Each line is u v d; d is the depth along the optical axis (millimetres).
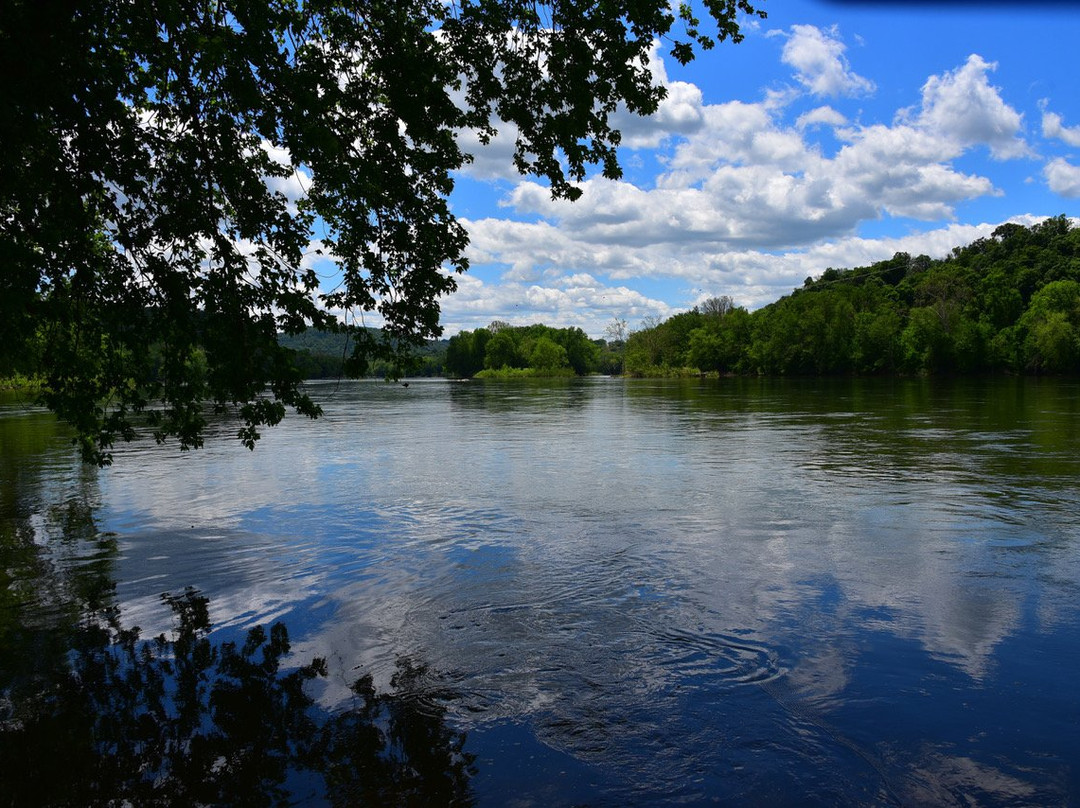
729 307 131750
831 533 8516
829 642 5328
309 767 3826
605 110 7863
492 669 4992
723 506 10156
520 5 7480
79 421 7773
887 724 4156
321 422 26922
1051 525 8773
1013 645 5223
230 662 5195
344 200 7551
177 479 13312
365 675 4938
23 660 5258
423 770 3770
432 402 43594
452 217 7844
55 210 6469
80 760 3928
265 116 6484
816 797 3484
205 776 3758
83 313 7496
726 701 4465
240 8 5988
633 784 3615
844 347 94250
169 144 6707
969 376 84688
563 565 7398
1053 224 124250
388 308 7789
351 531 9086
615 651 5246
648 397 46500
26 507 10867
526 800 3498
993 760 3775
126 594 6750
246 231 7129
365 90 7348
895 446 16812
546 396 51281
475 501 10844
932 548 7801
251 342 7000
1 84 5469
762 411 30094
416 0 7598
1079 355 76938
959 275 106438
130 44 6750
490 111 8109
